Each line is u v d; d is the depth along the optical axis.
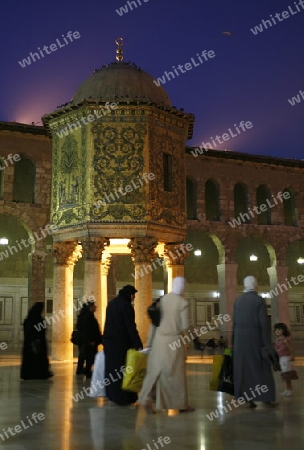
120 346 10.77
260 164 40.59
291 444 6.88
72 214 22.39
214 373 11.82
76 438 7.34
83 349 16.06
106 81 23.23
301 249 49.44
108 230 21.62
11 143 33.38
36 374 15.62
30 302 32.72
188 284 44.91
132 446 6.85
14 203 33.06
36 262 33.25
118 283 41.72
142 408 10.07
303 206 41.88
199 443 6.97
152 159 22.20
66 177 22.95
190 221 37.72
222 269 38.59
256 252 47.69
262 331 10.09
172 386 9.35
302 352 35.53
